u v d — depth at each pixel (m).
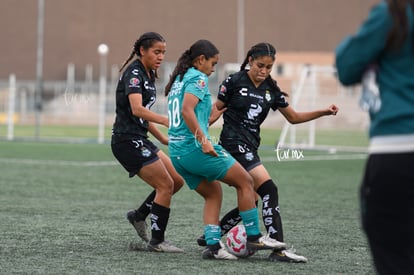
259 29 146.88
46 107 114.69
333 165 51.19
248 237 19.20
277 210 19.36
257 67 19.50
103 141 73.88
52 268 18.09
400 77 10.89
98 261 19.06
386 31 10.70
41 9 88.75
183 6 147.25
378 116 10.97
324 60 146.75
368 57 10.84
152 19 147.75
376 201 10.95
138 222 21.28
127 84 20.36
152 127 21.56
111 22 148.12
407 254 11.09
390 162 10.79
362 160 55.53
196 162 18.77
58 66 147.62
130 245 20.75
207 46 18.91
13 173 42.81
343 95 80.31
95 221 26.17
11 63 148.38
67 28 147.88
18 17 148.88
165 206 20.52
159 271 17.91
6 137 77.12
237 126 19.81
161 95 108.94
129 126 20.75
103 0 148.12
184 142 18.86
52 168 46.19
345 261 19.56
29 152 58.44
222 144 19.86
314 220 27.12
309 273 17.98
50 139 75.62
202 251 20.73
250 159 19.62
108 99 113.44
